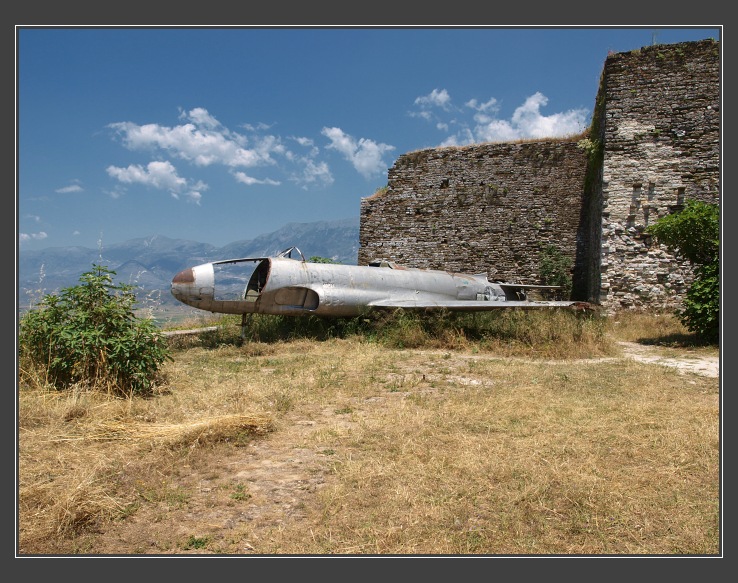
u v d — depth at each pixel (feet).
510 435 15.15
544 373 24.39
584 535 9.98
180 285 33.19
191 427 14.65
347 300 37.55
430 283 44.37
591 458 13.39
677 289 47.85
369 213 70.08
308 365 26.14
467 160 66.74
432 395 20.03
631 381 22.59
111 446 13.88
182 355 29.48
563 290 61.72
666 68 49.21
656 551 9.48
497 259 65.05
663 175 48.75
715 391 20.95
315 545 9.48
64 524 9.97
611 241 49.70
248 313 35.86
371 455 13.55
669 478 12.27
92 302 20.26
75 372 18.92
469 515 10.62
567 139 63.52
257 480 12.07
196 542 9.57
